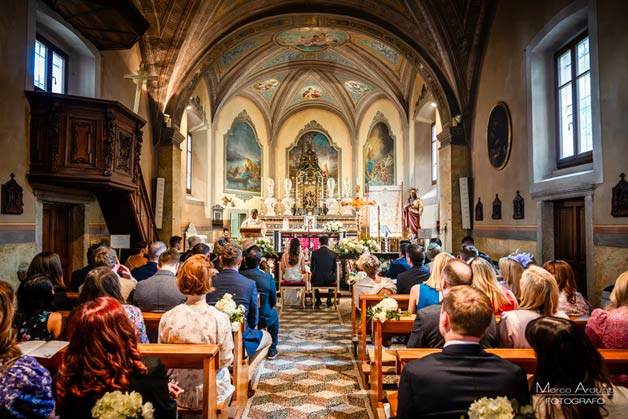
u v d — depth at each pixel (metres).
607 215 6.29
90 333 2.04
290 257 9.34
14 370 2.01
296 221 19.52
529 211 8.68
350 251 10.68
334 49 16.92
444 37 11.32
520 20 9.08
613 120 6.17
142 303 4.15
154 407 2.15
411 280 5.50
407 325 4.20
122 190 8.18
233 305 4.03
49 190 7.11
